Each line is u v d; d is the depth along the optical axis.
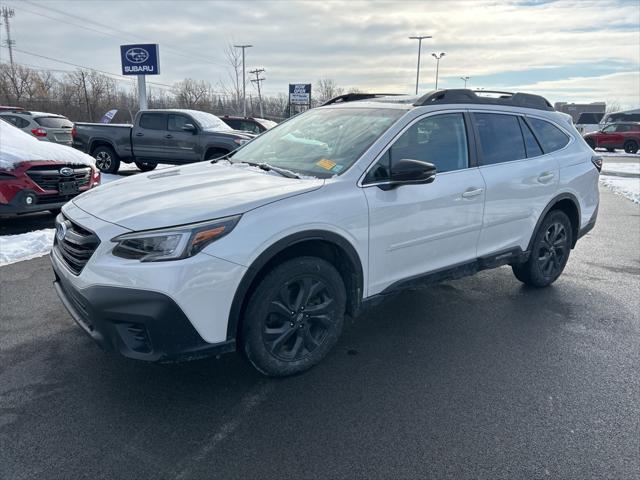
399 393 3.08
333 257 3.31
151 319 2.56
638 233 7.70
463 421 2.80
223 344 2.79
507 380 3.26
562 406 2.97
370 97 4.64
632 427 2.77
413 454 2.52
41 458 2.43
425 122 3.73
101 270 2.66
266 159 3.91
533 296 4.80
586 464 2.46
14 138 6.84
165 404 2.91
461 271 4.00
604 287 5.10
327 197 3.10
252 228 2.78
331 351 3.62
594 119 41.22
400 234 3.46
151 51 16.84
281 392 3.06
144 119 12.77
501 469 2.42
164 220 2.68
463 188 3.81
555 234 4.86
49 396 2.95
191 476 2.34
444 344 3.76
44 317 4.02
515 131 4.44
